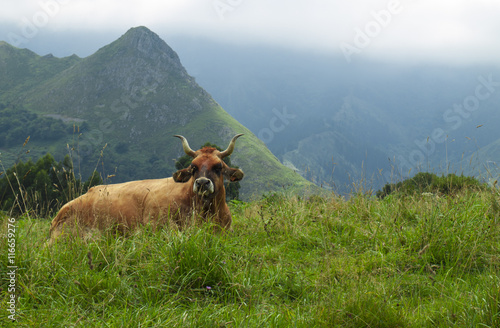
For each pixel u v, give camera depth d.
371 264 5.92
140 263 5.47
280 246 6.98
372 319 4.23
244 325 4.16
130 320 4.13
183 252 5.37
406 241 6.63
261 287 5.21
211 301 4.87
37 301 4.77
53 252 5.59
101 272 5.18
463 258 5.91
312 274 5.74
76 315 4.36
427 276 5.57
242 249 6.21
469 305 4.38
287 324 4.29
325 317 4.27
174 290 5.06
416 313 4.58
